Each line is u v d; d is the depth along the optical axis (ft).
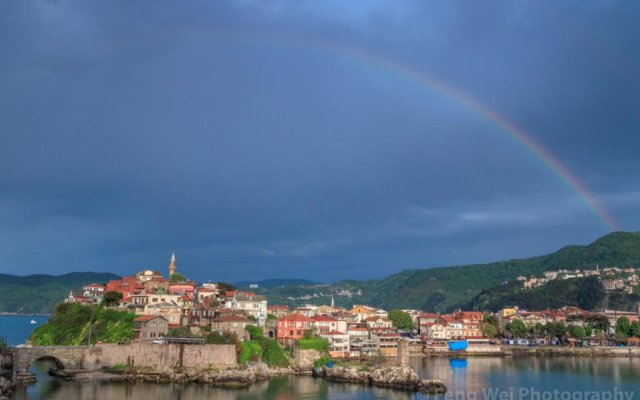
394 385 615.98
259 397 549.13
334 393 578.25
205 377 632.79
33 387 579.48
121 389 578.25
